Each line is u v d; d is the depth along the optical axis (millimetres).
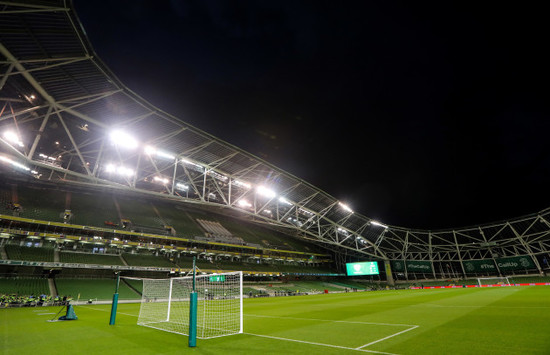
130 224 42062
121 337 9148
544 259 60031
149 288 31547
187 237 45812
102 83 24859
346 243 70812
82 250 37031
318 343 7695
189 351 7121
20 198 37031
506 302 18000
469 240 65688
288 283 57719
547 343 6703
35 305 25266
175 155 35625
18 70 20719
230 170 41656
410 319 12195
